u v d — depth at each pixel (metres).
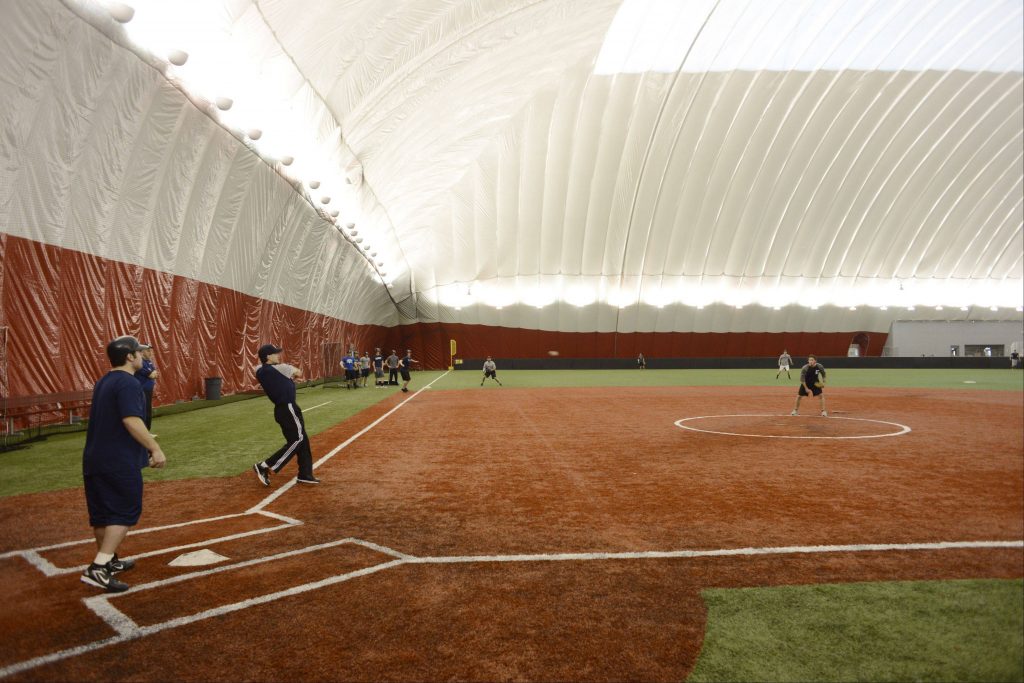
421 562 5.25
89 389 16.11
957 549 5.61
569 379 42.16
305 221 28.86
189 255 21.17
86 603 4.41
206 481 8.67
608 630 3.96
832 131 49.78
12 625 4.05
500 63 25.69
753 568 5.11
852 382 36.78
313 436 13.40
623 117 46.00
